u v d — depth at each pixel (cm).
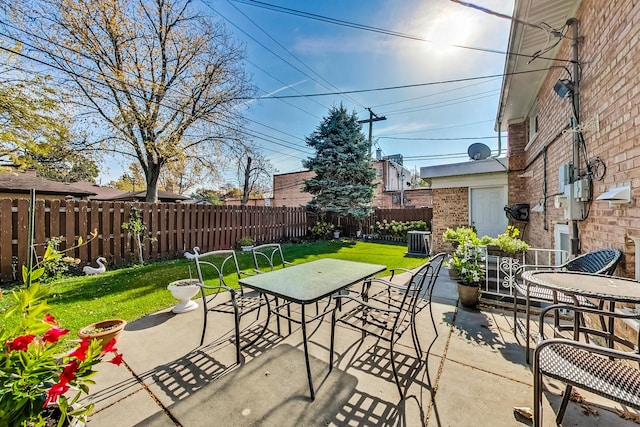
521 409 182
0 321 256
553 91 455
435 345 271
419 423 172
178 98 1072
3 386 106
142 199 1655
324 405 188
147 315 340
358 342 277
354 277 270
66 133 893
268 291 225
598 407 185
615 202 243
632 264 232
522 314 351
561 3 326
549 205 486
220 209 903
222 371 227
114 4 873
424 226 1134
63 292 425
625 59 236
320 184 1315
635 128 220
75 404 146
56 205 556
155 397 196
